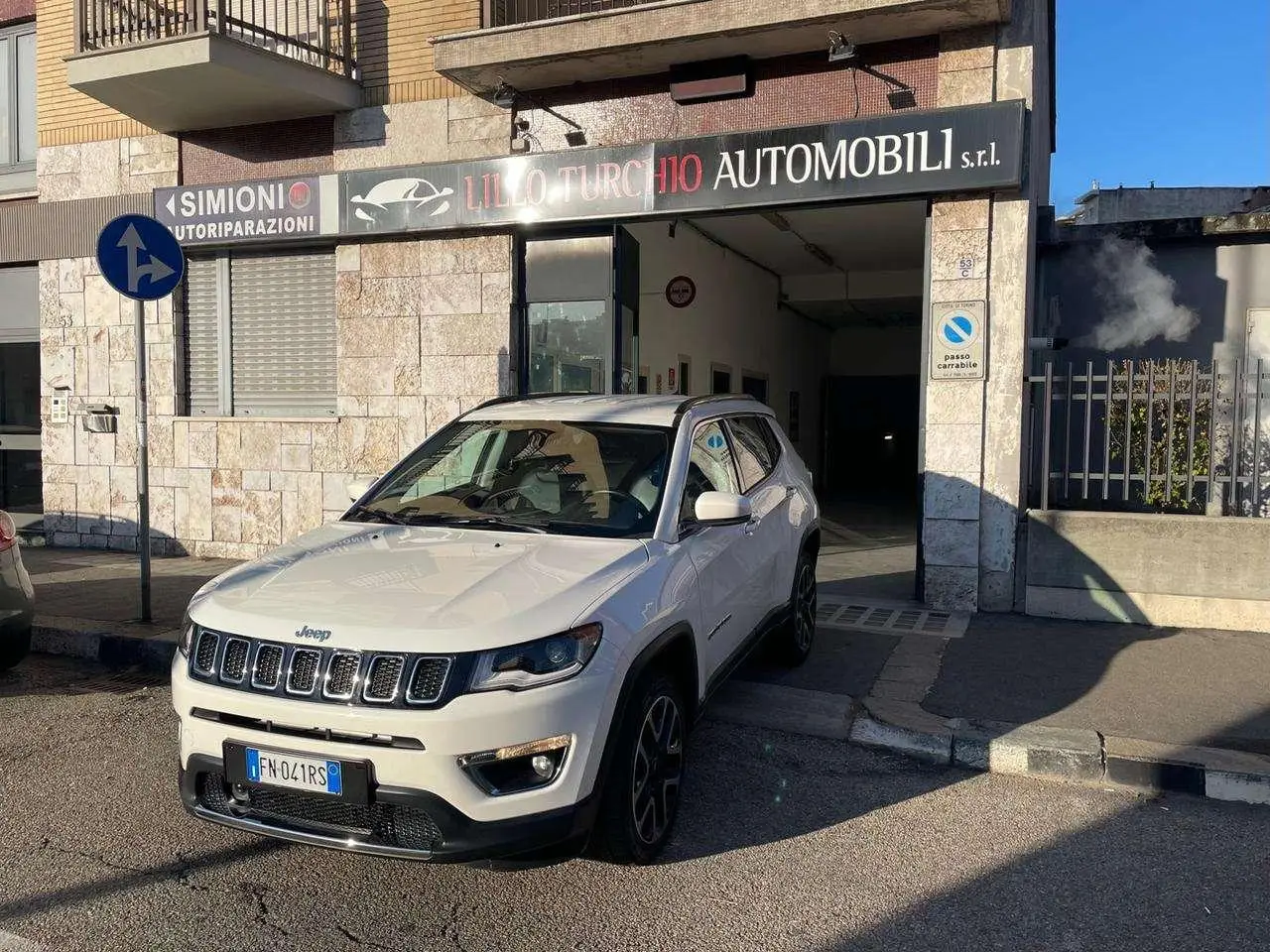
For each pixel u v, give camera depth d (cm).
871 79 772
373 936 323
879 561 997
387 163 921
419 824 315
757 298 1545
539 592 346
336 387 963
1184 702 539
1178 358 835
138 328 696
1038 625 714
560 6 886
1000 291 735
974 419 745
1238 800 443
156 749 500
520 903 345
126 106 920
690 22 750
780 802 436
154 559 988
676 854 385
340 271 936
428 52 902
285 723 318
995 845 396
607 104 852
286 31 970
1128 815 427
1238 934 330
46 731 528
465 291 896
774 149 765
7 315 1104
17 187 1103
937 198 743
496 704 310
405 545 404
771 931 328
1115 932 331
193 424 1000
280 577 374
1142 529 707
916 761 489
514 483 462
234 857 380
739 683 581
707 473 482
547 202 840
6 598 584
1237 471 711
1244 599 688
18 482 1128
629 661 347
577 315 876
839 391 2183
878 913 341
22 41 1093
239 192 948
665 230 1116
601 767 335
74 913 336
